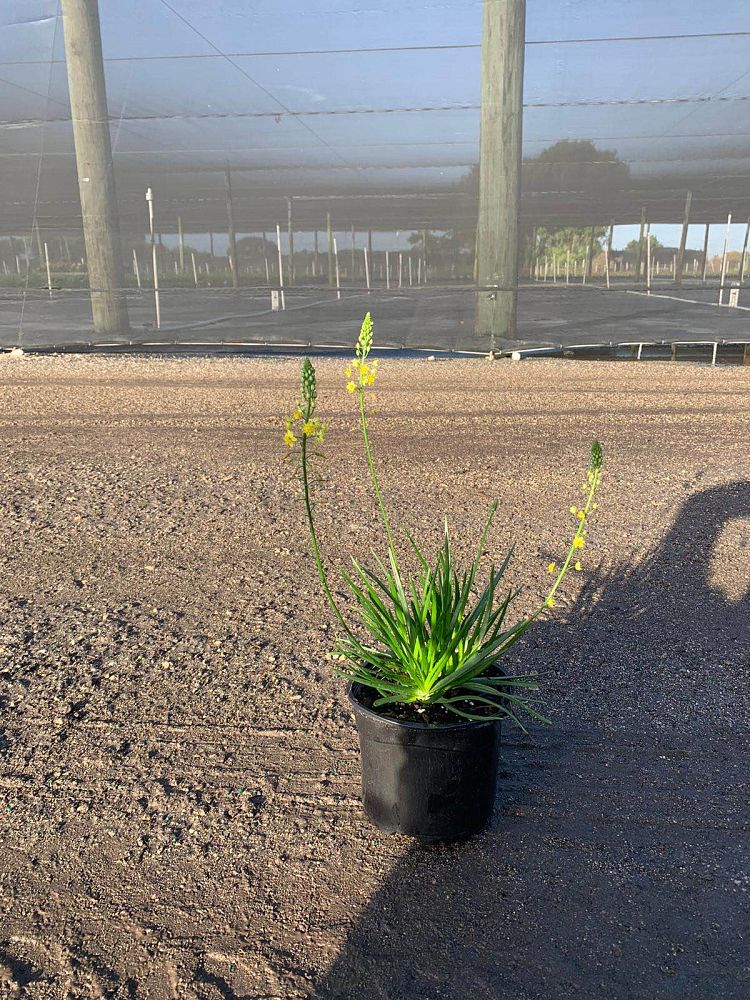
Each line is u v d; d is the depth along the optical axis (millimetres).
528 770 2566
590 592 3879
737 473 5980
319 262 16750
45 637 3412
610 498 5359
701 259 20766
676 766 2580
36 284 13500
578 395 9242
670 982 1792
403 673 2297
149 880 2102
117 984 1794
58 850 2209
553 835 2271
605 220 19766
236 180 16016
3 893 2057
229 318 13266
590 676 3119
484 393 9359
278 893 2057
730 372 11047
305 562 4254
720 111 12312
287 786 2477
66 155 13320
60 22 12656
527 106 12539
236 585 3957
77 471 6027
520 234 13352
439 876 2115
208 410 8422
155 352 13133
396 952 1875
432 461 6336
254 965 1841
